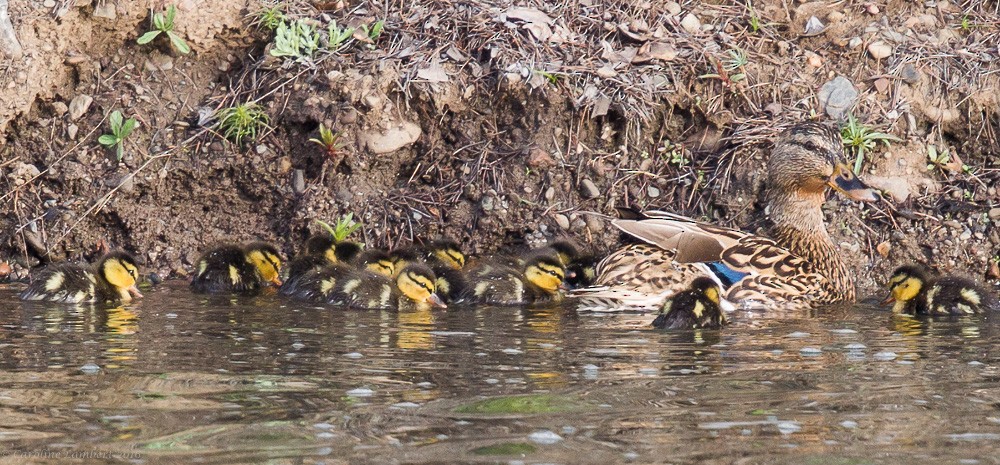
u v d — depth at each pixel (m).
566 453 7.07
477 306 12.59
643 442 7.27
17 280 13.76
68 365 9.17
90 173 14.22
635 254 12.54
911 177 14.52
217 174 14.38
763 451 7.13
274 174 14.34
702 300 11.29
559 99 14.41
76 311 11.71
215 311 11.88
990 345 10.27
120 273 12.52
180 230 14.31
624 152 14.45
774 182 13.62
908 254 14.12
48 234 13.96
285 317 11.59
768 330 11.10
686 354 9.80
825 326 11.37
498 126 14.54
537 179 14.28
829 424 7.66
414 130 14.41
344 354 9.70
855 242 14.20
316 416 7.79
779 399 8.25
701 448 7.18
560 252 13.53
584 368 9.21
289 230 14.20
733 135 14.49
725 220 14.20
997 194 14.38
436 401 8.17
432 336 10.60
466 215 14.17
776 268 12.75
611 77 14.52
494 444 7.21
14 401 8.10
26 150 14.33
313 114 14.27
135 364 9.23
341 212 14.20
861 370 9.16
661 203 14.33
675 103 14.57
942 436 7.42
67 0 14.49
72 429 7.48
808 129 13.51
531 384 8.66
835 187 13.32
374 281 12.48
